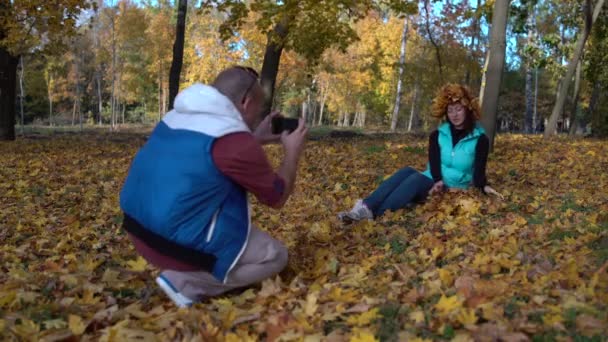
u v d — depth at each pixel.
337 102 52.03
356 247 4.26
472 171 5.39
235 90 3.06
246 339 2.51
